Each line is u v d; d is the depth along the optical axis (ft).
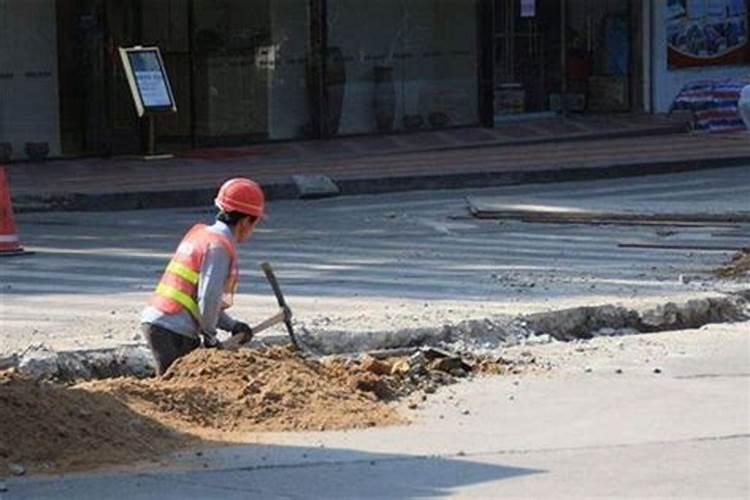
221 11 188.03
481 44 205.57
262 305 94.02
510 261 113.91
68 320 90.12
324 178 157.89
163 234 133.39
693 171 172.96
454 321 86.94
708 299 95.04
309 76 195.11
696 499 55.36
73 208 149.38
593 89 215.72
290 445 63.67
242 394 68.80
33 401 63.21
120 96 181.78
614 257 115.34
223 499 55.98
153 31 183.62
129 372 79.05
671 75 218.59
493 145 190.90
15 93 176.45
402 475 58.85
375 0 198.59
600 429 66.18
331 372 73.82
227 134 190.08
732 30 223.10
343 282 104.37
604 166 168.86
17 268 112.88
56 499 56.24
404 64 201.67
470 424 67.31
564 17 212.64
